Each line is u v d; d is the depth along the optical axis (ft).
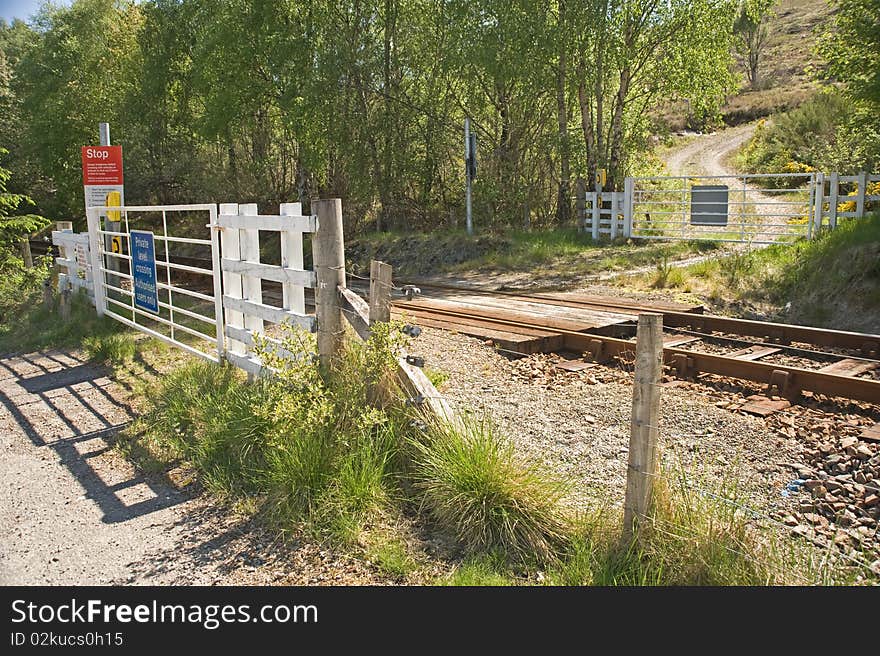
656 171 97.25
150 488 17.43
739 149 151.02
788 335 30.89
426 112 78.28
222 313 25.22
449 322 34.04
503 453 15.06
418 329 18.04
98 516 15.93
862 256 39.27
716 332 33.06
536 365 26.43
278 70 75.97
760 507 14.88
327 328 18.97
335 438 16.48
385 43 76.48
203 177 97.50
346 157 77.15
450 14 72.95
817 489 15.55
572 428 19.45
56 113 115.96
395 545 13.71
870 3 50.19
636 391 12.39
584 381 24.27
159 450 19.79
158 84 99.60
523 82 69.10
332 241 18.78
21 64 125.70
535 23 67.15
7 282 48.03
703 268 45.93
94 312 38.01
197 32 90.33
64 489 17.57
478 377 24.81
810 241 46.62
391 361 17.33
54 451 20.35
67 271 42.86
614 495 15.34
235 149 97.30
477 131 79.97
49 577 13.41
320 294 19.03
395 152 77.66
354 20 75.72
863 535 13.74
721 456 17.48
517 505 13.92
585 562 12.49
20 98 133.39
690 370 24.99
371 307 17.95
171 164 104.27
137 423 21.95
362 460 15.67
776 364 25.13
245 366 23.38
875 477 15.94
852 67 53.47
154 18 100.73
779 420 19.84
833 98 121.90
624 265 53.93
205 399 21.76
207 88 86.53
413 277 58.34
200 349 30.78
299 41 75.15
